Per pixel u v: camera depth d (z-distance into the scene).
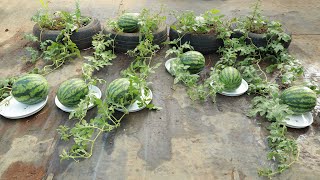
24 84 2.76
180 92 3.18
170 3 5.46
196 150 2.51
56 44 3.60
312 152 2.48
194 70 3.35
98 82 3.33
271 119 2.77
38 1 5.47
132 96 2.76
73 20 3.95
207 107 2.98
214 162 2.41
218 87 2.98
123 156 2.45
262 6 5.32
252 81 3.26
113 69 3.57
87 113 2.87
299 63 3.62
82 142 2.43
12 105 2.91
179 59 3.36
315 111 2.92
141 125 2.75
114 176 2.29
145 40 3.66
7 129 2.72
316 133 2.68
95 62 3.45
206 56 3.85
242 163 2.40
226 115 2.88
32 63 3.69
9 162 2.41
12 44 4.11
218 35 3.71
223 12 5.07
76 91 2.76
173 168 2.36
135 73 3.26
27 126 2.75
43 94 2.87
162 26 3.97
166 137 2.63
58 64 3.64
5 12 5.04
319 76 3.44
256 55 3.73
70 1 5.48
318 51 3.95
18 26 4.59
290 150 2.45
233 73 3.02
